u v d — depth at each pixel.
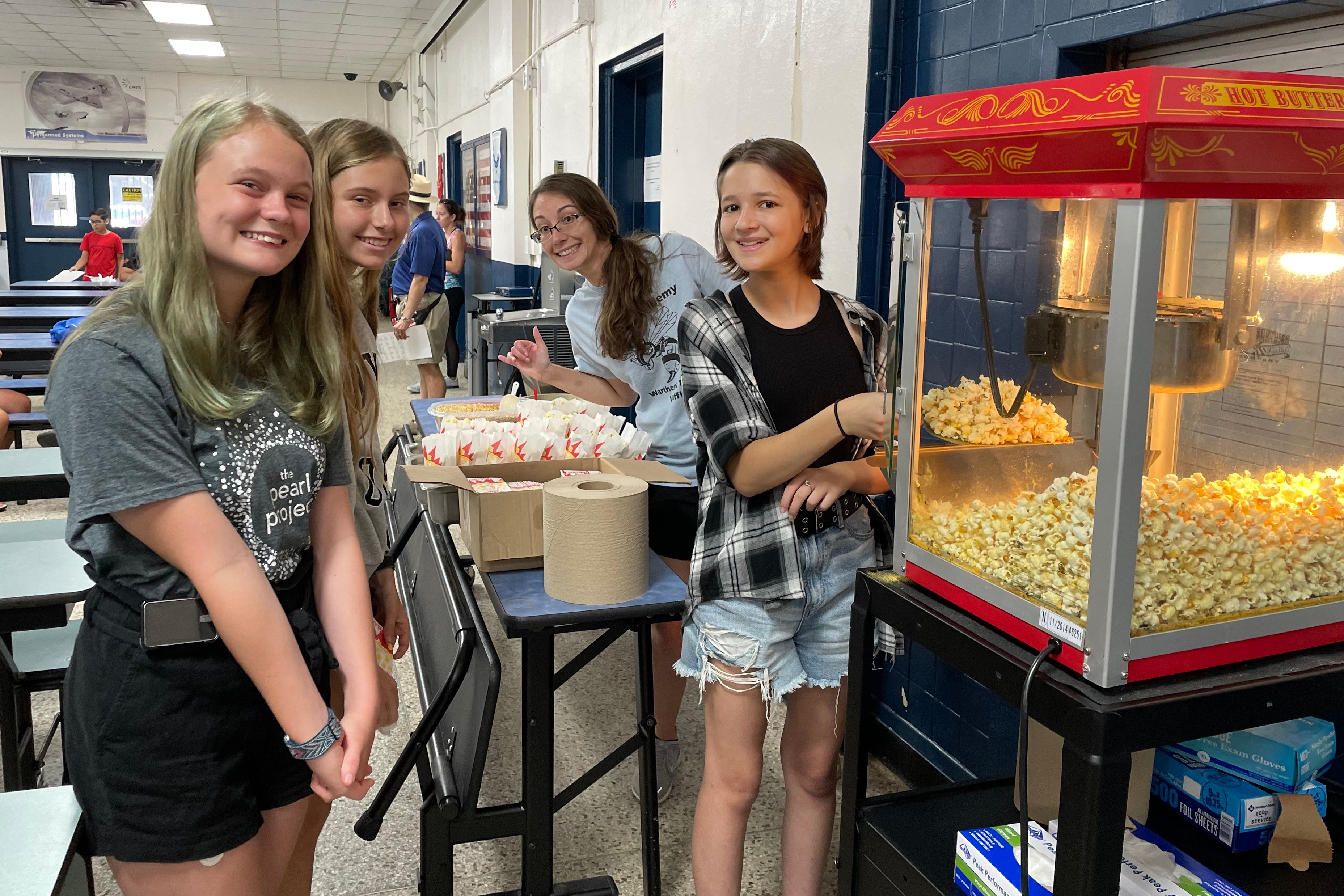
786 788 2.22
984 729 2.38
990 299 1.21
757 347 1.69
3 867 1.09
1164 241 1.00
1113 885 1.10
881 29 2.59
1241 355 1.06
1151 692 1.10
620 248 2.37
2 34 12.09
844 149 2.79
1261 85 1.01
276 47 13.10
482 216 9.76
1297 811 1.39
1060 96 1.06
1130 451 1.04
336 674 1.69
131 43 12.70
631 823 2.45
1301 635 1.21
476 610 1.81
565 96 6.38
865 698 1.53
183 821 1.21
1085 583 1.11
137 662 1.17
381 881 2.21
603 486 1.85
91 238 11.65
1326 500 1.17
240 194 1.15
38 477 2.66
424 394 7.28
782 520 1.67
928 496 1.40
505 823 1.86
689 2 4.02
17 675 2.06
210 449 1.18
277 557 1.27
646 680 1.99
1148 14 1.81
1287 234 1.06
